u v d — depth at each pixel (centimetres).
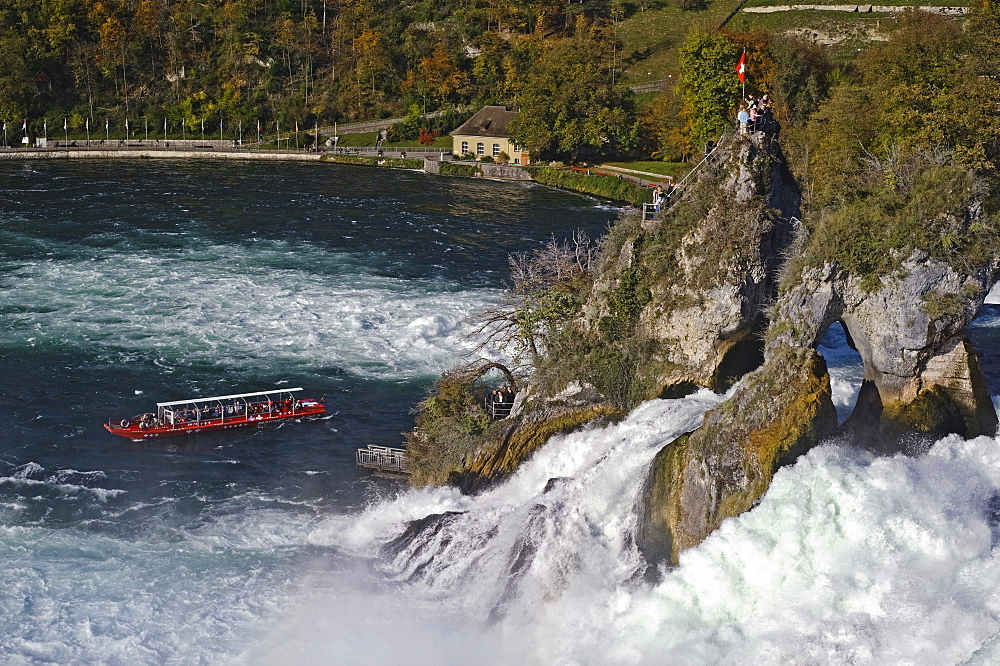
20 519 6500
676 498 5338
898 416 5497
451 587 5794
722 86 16338
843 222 5459
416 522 6212
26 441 7612
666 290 6269
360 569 6000
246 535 6366
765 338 5656
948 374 5528
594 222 15300
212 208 15762
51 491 6881
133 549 6175
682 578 5025
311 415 8106
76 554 6094
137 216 14975
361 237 13825
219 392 8531
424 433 7188
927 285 5325
